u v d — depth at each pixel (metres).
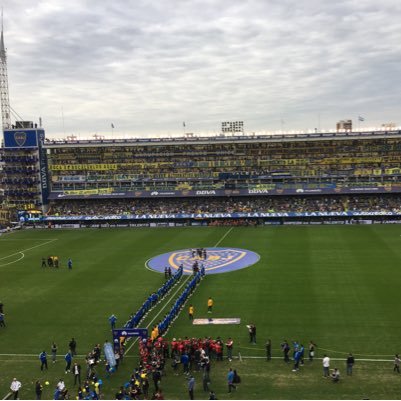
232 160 148.38
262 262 86.19
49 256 97.88
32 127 150.25
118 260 92.50
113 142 149.00
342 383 42.75
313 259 86.81
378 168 141.62
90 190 150.00
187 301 66.06
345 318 57.88
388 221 127.12
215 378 44.50
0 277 83.19
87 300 68.75
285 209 135.38
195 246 103.69
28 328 59.34
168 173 149.62
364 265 81.25
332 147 144.25
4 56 149.88
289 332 54.41
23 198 148.38
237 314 60.50
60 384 41.81
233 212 135.38
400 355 48.03
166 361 48.62
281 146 146.50
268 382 43.41
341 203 136.88
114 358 47.31
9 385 45.53
